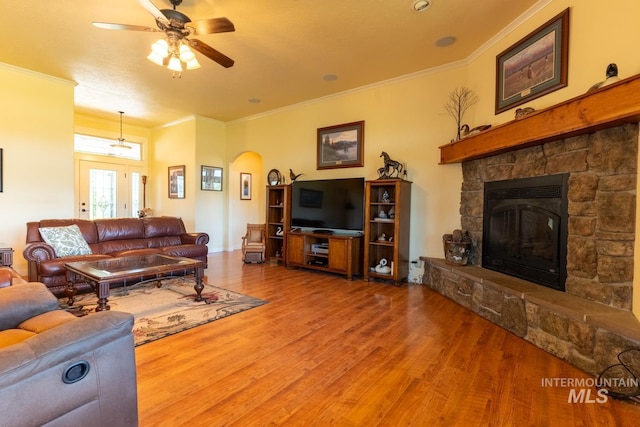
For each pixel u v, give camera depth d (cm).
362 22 314
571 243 255
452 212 413
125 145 651
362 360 226
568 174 256
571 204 254
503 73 333
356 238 466
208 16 303
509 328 276
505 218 330
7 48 371
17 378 100
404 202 427
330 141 530
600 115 209
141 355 228
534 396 185
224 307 332
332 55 386
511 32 322
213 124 692
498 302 290
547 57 278
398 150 458
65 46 365
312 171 559
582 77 248
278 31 332
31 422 104
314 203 522
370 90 485
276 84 482
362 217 471
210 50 283
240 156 749
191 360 222
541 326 245
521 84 308
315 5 287
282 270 521
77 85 488
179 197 697
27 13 301
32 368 104
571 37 257
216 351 236
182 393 184
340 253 467
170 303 343
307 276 479
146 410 168
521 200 306
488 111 360
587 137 241
